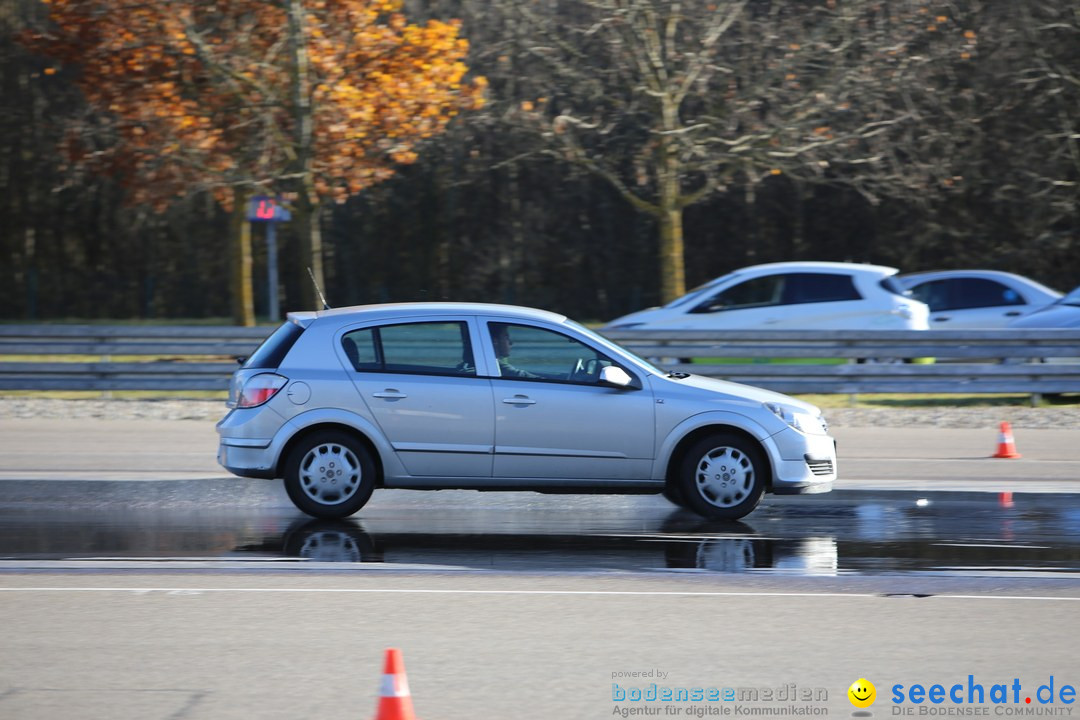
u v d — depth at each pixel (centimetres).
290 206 9362
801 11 9669
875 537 3534
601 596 2780
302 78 8394
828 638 2425
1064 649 2356
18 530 3597
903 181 10038
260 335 7000
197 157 9200
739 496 3788
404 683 1861
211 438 5634
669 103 9288
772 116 9281
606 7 9119
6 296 14162
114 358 7431
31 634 2447
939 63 10494
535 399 3731
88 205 13988
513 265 13550
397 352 3775
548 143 9775
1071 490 4403
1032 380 6700
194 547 3353
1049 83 11562
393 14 8844
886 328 7406
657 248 13375
